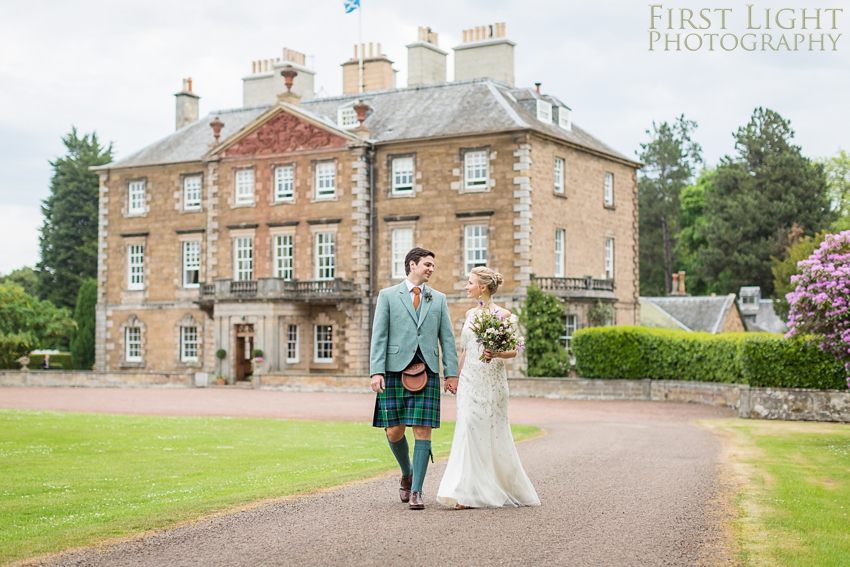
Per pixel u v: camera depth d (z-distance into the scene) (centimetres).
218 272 4997
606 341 3612
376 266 4616
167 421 2431
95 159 7800
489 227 4319
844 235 1998
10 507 1032
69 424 2242
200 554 762
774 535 855
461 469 977
